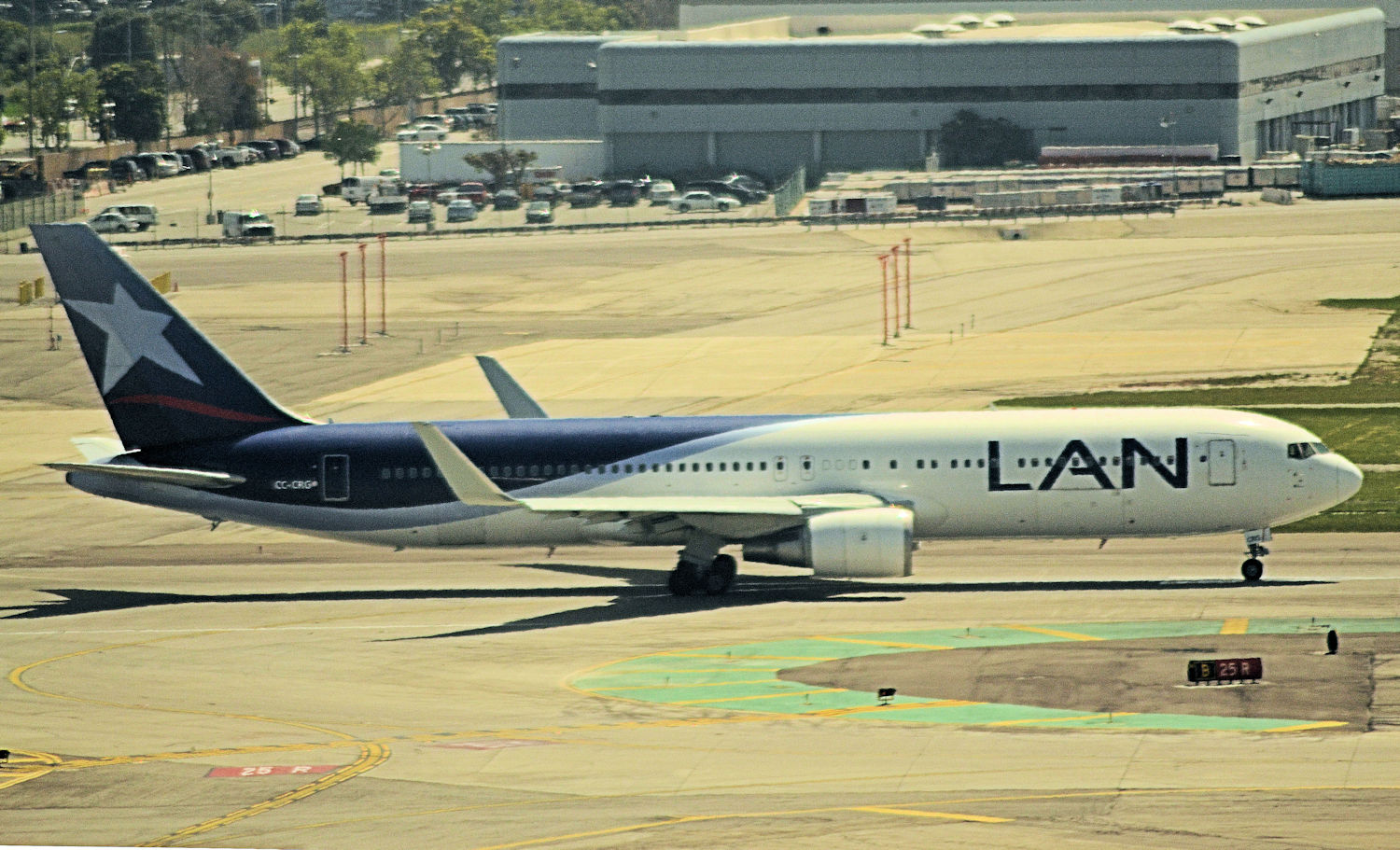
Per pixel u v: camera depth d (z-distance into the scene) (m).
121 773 180.12
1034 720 187.75
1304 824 151.00
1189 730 181.75
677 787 169.00
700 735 187.25
